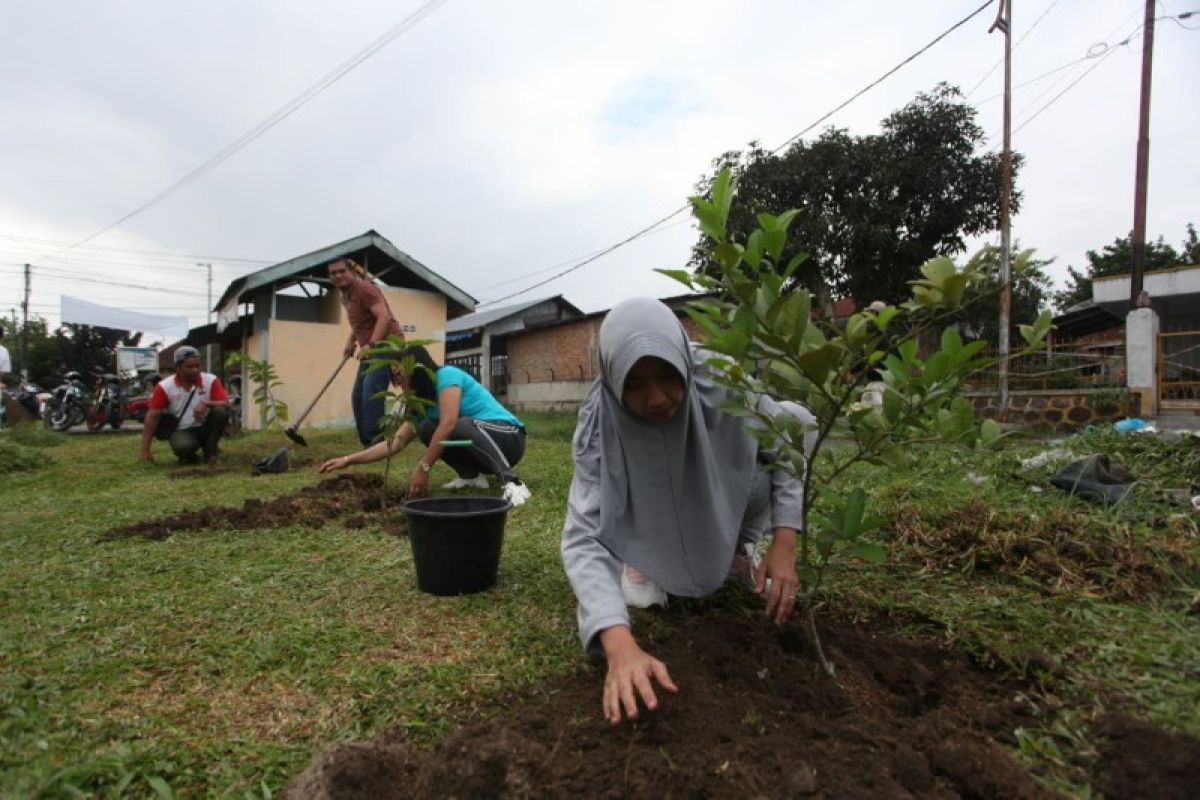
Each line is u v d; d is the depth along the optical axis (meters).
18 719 1.66
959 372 1.41
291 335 11.59
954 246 14.62
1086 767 1.33
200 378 6.61
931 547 2.79
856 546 1.64
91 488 5.20
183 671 1.95
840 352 1.31
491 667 1.91
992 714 1.54
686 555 2.04
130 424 16.45
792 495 1.99
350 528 3.64
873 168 13.66
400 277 13.09
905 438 1.57
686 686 1.63
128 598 2.54
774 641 1.92
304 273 11.95
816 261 14.21
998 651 1.83
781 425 1.59
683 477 1.97
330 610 2.40
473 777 1.30
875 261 14.05
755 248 1.31
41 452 6.93
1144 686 1.61
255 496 4.63
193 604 2.47
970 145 13.92
